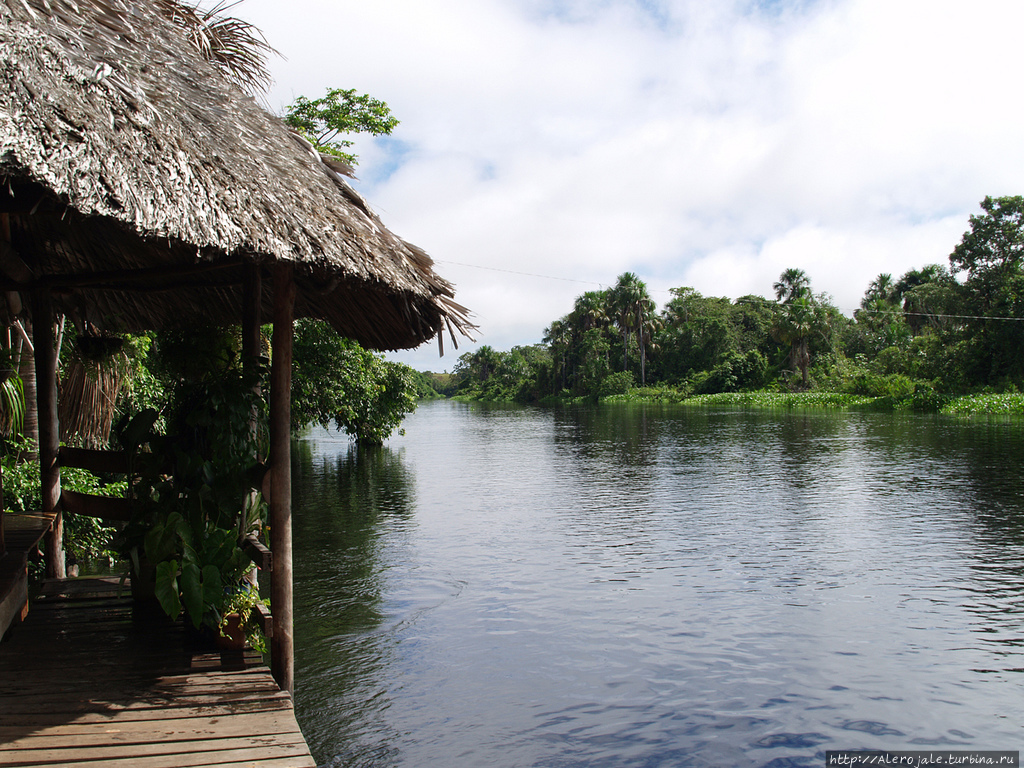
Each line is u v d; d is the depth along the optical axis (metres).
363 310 5.67
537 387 96.81
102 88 3.25
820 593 8.59
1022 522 12.23
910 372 49.94
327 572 9.59
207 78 4.65
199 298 6.15
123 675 3.84
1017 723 5.50
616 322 81.25
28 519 5.51
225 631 4.14
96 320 6.70
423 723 5.46
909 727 5.46
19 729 3.22
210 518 4.20
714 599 8.42
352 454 25.59
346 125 16.98
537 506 14.55
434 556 10.45
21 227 5.55
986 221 46.38
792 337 60.44
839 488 15.96
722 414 45.97
